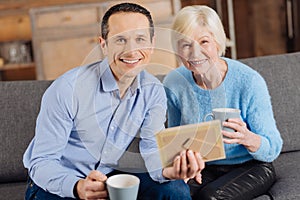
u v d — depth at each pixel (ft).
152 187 5.02
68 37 12.21
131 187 4.19
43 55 12.25
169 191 4.98
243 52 14.20
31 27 12.11
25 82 6.92
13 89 6.81
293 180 5.88
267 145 5.69
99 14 12.17
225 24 13.32
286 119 6.89
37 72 12.33
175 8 12.10
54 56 12.28
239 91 5.85
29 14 12.07
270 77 6.97
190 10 5.81
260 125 5.79
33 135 6.61
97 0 12.11
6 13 12.17
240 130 5.44
